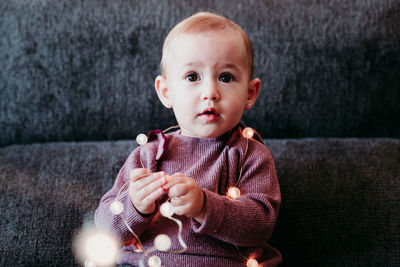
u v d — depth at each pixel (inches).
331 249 38.0
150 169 34.1
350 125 48.3
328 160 43.3
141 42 47.9
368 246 37.5
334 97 47.7
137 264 31.9
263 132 48.9
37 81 47.7
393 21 47.3
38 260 35.6
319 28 47.9
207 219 28.6
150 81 47.9
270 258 34.6
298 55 47.7
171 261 30.9
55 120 48.1
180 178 28.6
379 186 40.6
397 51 46.9
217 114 32.4
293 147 45.2
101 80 47.9
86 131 48.6
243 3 48.9
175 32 34.9
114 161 43.4
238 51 33.1
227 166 34.0
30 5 48.2
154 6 48.6
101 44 47.8
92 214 39.0
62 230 37.5
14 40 47.7
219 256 31.5
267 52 47.8
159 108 48.0
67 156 44.1
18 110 47.9
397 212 38.8
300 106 47.9
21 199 39.2
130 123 48.4
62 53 47.7
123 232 31.4
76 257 36.4
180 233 30.1
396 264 36.1
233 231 29.7
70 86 47.8
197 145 35.0
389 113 47.7
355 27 47.5
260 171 34.0
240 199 31.5
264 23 48.2
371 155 43.7
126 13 48.3
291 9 48.6
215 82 32.4
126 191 33.0
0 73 47.8
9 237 36.4
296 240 38.7
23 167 42.6
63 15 48.0
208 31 32.9
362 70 47.3
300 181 41.5
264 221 31.1
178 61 33.2
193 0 48.8
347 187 40.8
